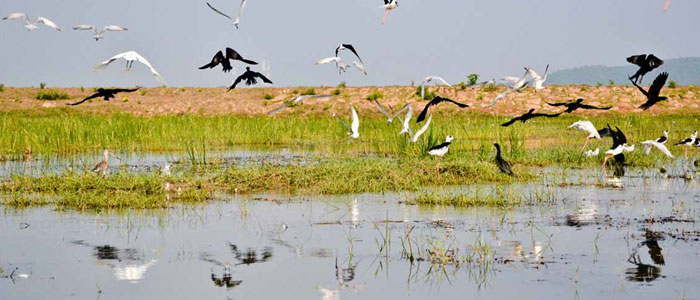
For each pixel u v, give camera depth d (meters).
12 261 11.46
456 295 9.70
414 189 18.95
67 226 14.02
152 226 14.06
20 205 16.31
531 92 63.16
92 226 14.02
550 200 16.98
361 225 14.16
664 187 19.25
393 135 34.53
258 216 15.12
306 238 13.02
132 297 9.64
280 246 12.45
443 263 11.24
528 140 36.41
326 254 11.89
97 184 18.34
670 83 67.94
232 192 18.62
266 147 33.69
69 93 73.44
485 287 10.02
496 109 58.16
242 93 71.88
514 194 17.75
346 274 10.73
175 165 24.64
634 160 24.95
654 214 15.17
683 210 15.66
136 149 31.67
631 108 58.03
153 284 10.25
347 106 62.47
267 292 9.88
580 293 9.68
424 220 14.57
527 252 11.89
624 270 10.79
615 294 9.61
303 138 38.78
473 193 18.06
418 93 65.25
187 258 11.66
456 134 35.44
